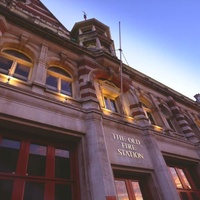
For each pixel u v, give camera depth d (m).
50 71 8.86
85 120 7.09
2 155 5.20
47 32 9.70
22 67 8.00
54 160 5.98
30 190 4.96
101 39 15.30
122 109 9.87
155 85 14.30
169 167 9.46
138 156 7.66
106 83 10.88
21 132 5.86
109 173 5.82
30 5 13.59
